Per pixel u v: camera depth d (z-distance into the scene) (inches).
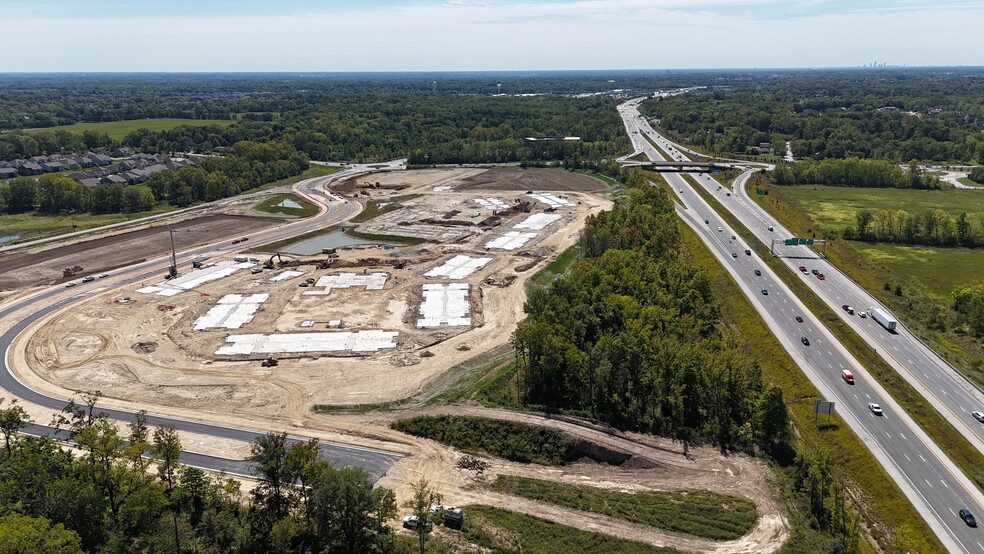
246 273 6963.6
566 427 3905.0
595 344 4638.3
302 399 4301.2
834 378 4586.6
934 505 3346.5
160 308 5915.4
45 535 2381.9
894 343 5132.9
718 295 6166.3
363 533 2844.5
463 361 4881.9
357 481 2819.9
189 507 3036.4
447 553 2787.9
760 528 3102.9
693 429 3976.4
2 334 5319.9
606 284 5369.1
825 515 3225.9
